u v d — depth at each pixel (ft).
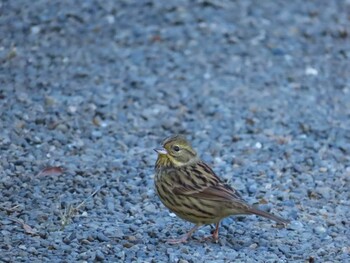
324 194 44.29
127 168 45.44
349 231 40.50
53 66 57.72
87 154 46.91
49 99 52.08
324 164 47.96
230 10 67.46
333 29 66.54
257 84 57.98
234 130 51.65
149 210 41.27
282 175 46.34
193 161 38.65
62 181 43.29
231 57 61.26
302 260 37.17
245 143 50.03
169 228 39.63
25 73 56.29
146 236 38.55
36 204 40.73
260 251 37.83
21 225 38.55
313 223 41.09
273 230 40.16
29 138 47.52
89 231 38.40
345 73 60.85
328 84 59.06
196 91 56.08
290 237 39.52
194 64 59.77
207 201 37.37
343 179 46.29
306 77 59.72
